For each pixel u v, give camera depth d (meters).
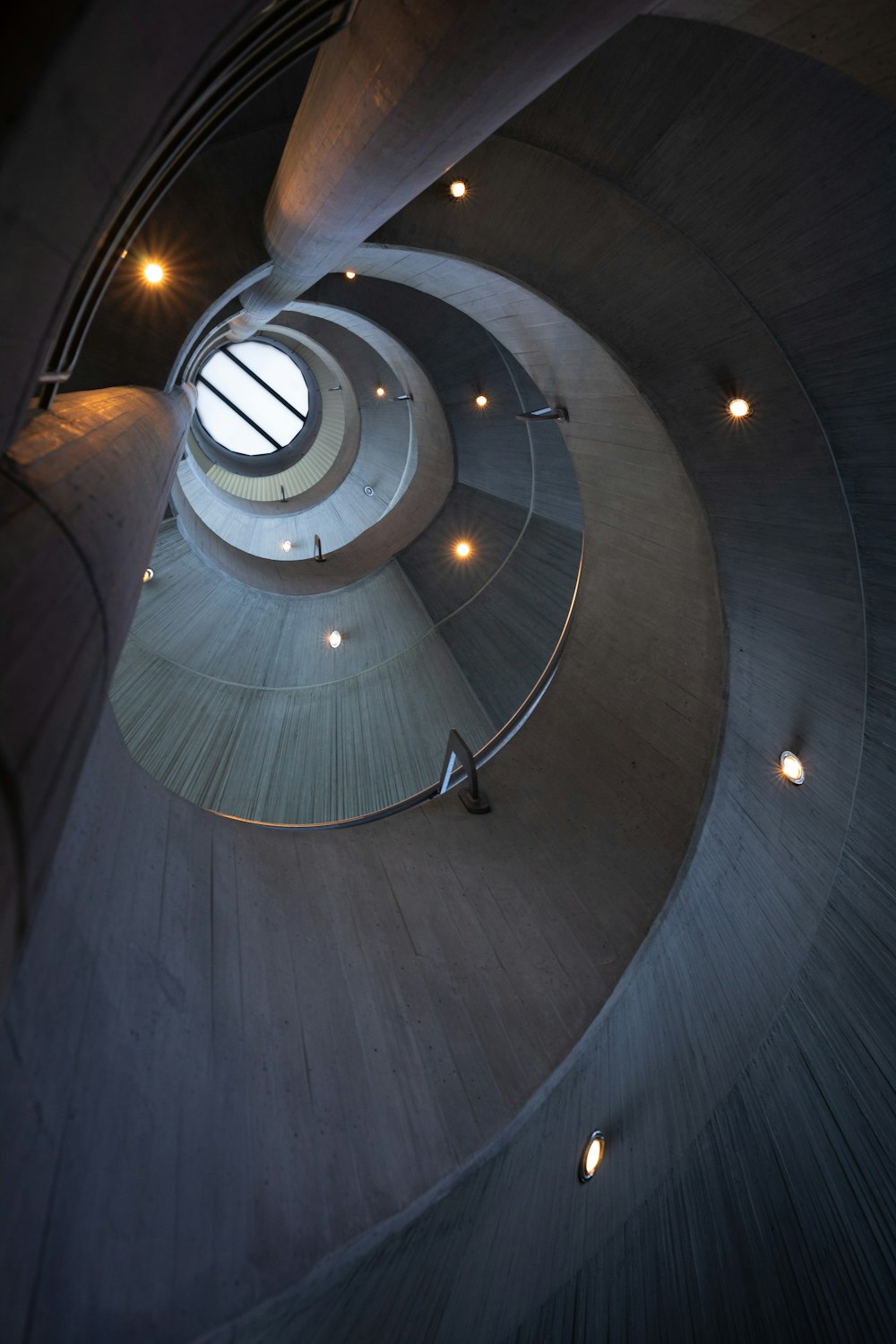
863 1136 5.10
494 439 14.92
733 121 5.28
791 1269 5.30
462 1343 4.79
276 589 15.84
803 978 5.71
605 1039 6.07
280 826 8.17
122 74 1.28
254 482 23.31
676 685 8.70
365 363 19.52
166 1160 3.66
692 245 6.21
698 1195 5.79
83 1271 2.91
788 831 6.20
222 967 5.25
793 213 5.32
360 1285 4.07
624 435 8.64
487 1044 5.93
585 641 10.86
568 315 7.61
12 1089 3.02
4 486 1.68
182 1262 3.35
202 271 7.24
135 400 4.69
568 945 7.09
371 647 15.37
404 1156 4.76
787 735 6.40
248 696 14.17
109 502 2.28
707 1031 6.38
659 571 9.10
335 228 5.71
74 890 4.29
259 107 6.95
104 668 1.84
